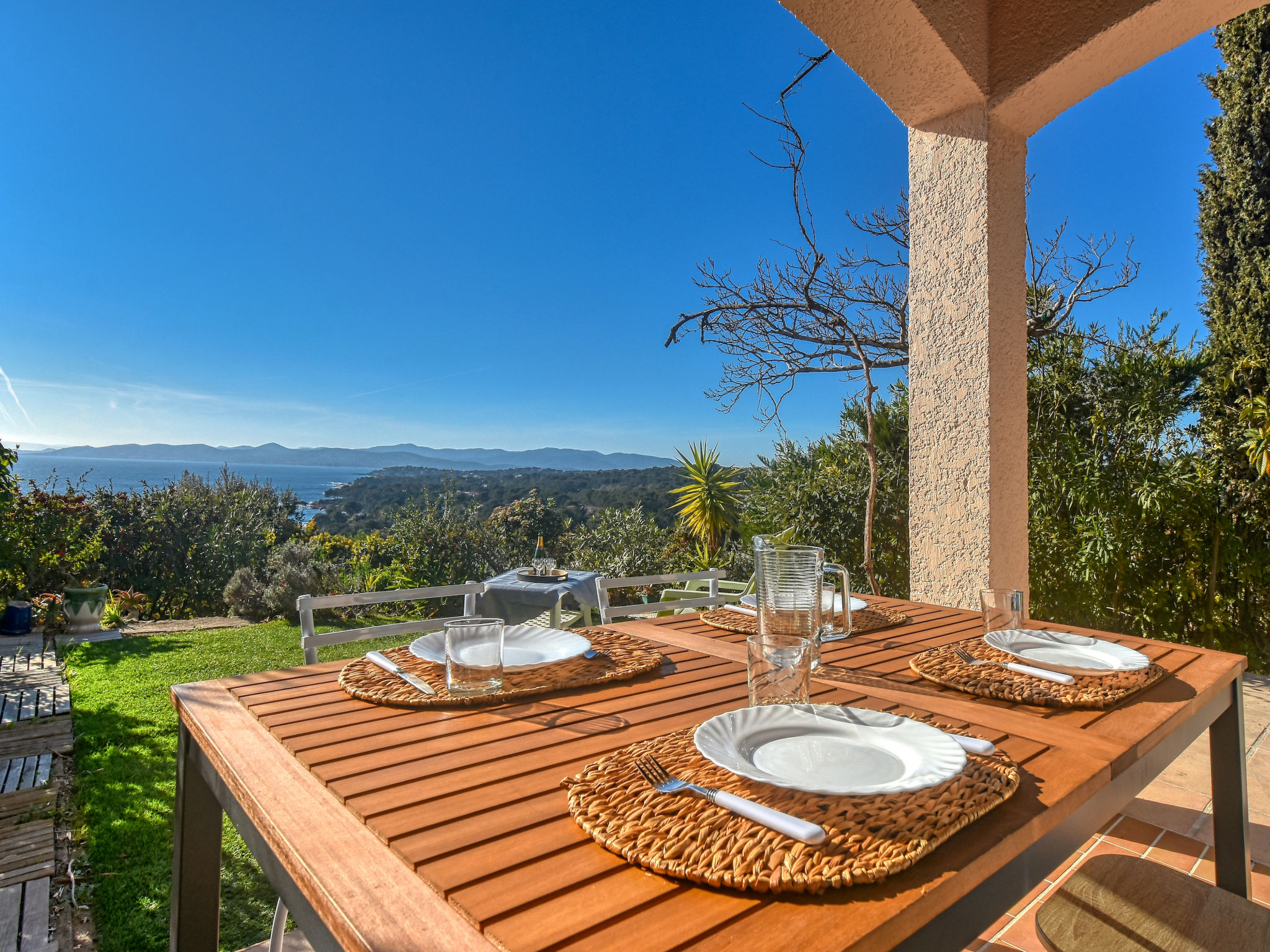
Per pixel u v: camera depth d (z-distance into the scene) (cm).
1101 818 75
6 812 238
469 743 81
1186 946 85
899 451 465
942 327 247
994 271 236
